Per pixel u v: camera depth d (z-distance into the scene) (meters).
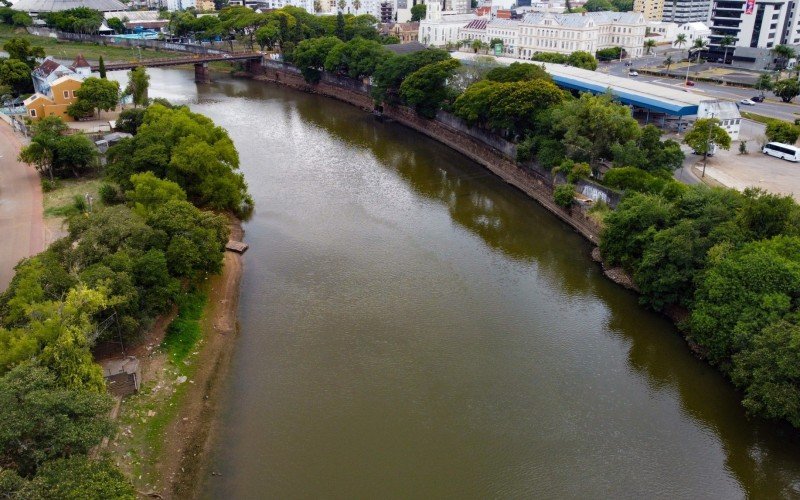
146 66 192.50
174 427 55.31
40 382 42.75
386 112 168.00
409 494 49.78
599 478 51.78
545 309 76.31
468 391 61.66
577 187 101.62
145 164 92.56
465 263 87.00
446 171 125.06
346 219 99.75
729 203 74.50
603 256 87.31
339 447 54.34
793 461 53.66
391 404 59.66
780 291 60.09
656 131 104.56
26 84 161.00
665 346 69.31
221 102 180.50
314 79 196.62
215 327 70.62
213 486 49.88
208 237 72.88
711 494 50.47
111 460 44.03
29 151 100.31
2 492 35.41
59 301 53.69
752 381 57.00
